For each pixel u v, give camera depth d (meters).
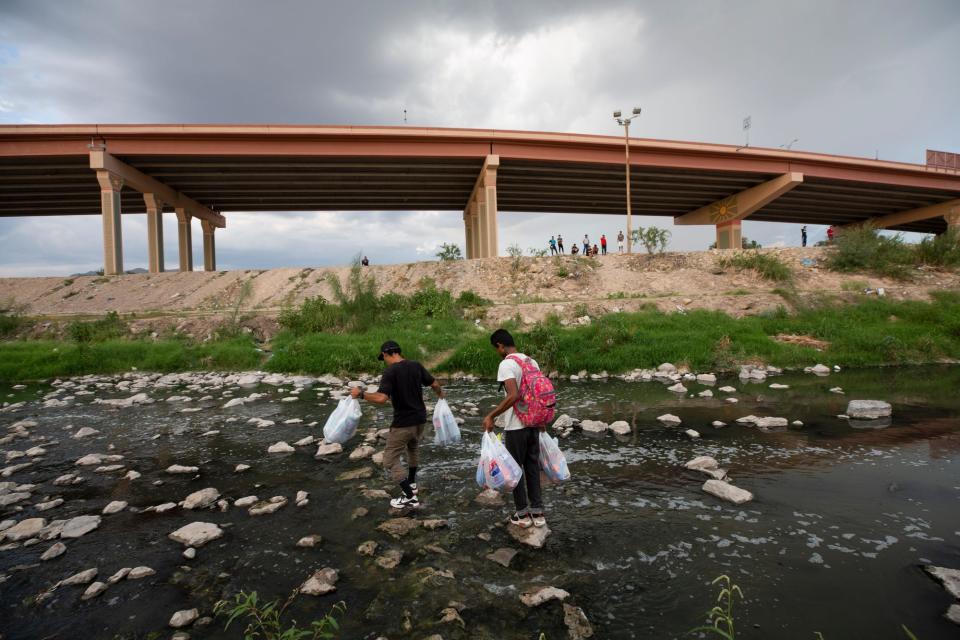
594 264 25.02
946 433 6.88
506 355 4.49
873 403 7.95
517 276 24.53
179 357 15.02
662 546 3.88
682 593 3.24
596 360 13.04
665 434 7.20
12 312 22.64
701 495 4.92
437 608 3.13
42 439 7.55
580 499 4.88
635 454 6.29
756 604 3.10
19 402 10.65
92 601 3.29
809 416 8.02
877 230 22.12
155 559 3.86
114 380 13.77
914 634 2.79
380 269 27.69
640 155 42.56
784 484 5.15
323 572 3.50
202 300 25.19
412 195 51.75
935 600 3.11
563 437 7.14
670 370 12.66
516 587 3.35
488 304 20.11
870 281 19.58
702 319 15.41
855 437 6.77
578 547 3.88
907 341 13.84
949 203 58.81
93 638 2.92
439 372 13.45
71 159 35.69
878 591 3.23
